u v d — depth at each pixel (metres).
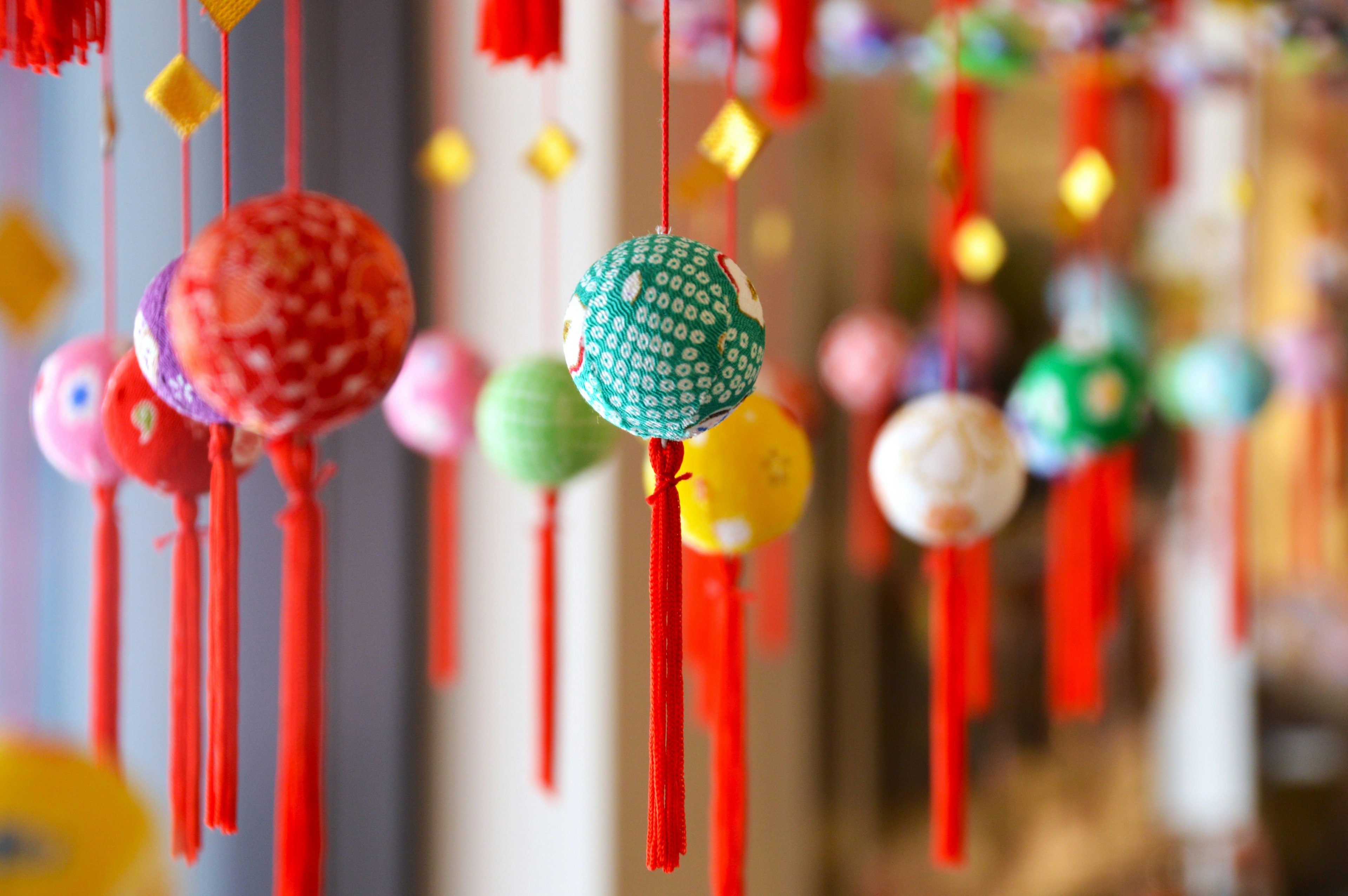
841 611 1.24
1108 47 0.96
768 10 0.87
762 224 1.14
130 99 0.99
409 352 0.84
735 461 0.74
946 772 0.79
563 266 1.01
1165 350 1.48
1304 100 1.68
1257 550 1.67
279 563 1.03
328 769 1.05
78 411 0.73
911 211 1.29
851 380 1.06
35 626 0.97
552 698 0.81
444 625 0.90
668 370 0.69
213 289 0.67
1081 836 1.49
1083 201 0.87
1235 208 1.04
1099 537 0.90
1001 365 1.32
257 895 1.02
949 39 0.83
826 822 1.20
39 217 0.95
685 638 0.82
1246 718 1.69
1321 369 1.14
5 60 0.72
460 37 1.04
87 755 0.65
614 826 1.01
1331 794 1.65
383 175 1.03
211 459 0.70
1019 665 1.37
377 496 1.05
